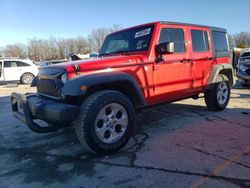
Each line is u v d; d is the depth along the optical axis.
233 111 5.57
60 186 2.64
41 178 2.82
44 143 3.95
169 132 4.22
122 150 3.50
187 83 4.62
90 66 3.37
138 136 4.07
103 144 3.21
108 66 3.46
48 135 4.34
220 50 5.50
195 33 4.80
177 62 4.33
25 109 3.49
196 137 3.92
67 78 3.21
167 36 4.18
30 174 2.93
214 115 5.24
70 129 4.62
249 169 2.82
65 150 3.62
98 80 3.13
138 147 3.59
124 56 3.80
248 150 3.34
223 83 5.59
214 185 2.52
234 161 3.02
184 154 3.28
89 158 3.29
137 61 3.72
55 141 4.02
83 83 3.00
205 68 5.03
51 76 3.45
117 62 3.54
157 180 2.66
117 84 3.47
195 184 2.55
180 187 2.52
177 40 4.38
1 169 3.08
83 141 3.11
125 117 3.43
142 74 3.78
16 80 14.67
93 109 3.09
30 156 3.45
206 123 4.66
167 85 4.20
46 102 3.31
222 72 5.72
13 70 14.52
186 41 4.54
